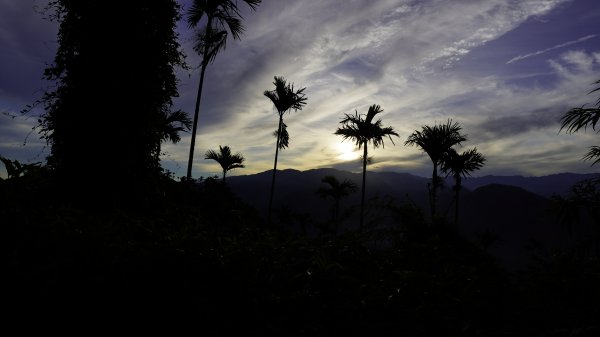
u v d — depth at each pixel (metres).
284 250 3.67
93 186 5.26
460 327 2.98
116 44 5.62
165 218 4.74
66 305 2.39
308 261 3.65
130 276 2.71
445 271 3.61
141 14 5.81
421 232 4.88
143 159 5.81
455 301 3.33
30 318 2.26
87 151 5.36
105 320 2.39
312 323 2.87
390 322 3.01
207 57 13.52
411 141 14.05
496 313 3.42
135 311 2.50
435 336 2.87
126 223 3.81
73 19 5.71
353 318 2.98
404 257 4.19
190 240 3.32
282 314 2.92
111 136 5.46
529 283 4.08
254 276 3.06
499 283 4.21
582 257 4.48
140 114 5.71
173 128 14.69
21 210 3.05
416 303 3.29
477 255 4.73
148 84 5.80
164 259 2.94
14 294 2.35
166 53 6.04
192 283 2.81
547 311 3.26
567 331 2.56
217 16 13.27
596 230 5.19
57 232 2.94
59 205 4.82
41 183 3.77
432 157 13.98
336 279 3.43
